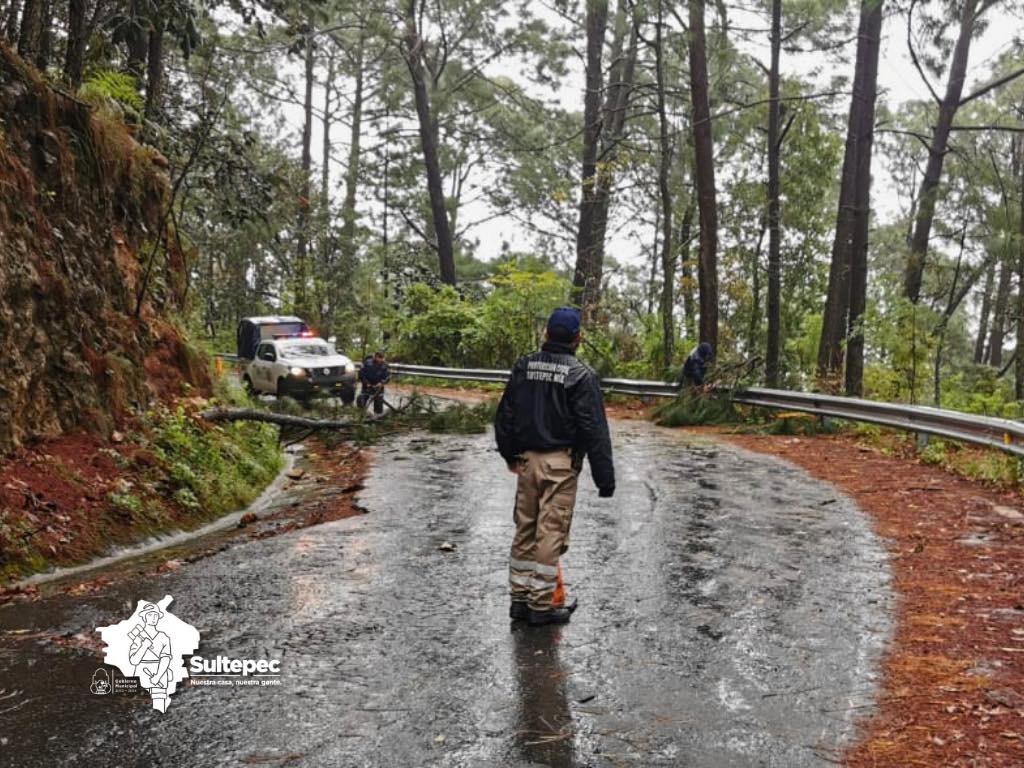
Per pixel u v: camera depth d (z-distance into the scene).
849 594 6.20
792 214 29.50
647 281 41.38
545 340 5.69
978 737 3.99
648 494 10.18
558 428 5.53
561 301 31.73
